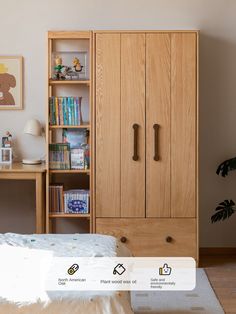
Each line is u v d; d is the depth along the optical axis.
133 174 3.83
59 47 4.18
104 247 2.45
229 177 4.29
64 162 3.88
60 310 1.91
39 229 3.78
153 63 3.77
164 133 3.80
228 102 4.25
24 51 4.21
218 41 4.21
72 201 3.87
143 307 3.03
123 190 3.83
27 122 4.13
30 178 3.76
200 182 4.30
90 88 3.79
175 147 3.81
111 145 3.82
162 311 2.96
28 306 1.90
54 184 3.99
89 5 4.18
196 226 3.83
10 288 1.98
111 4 4.18
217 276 3.66
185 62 3.77
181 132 3.80
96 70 3.78
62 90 4.21
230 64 4.22
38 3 4.18
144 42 3.76
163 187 3.83
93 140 3.81
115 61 3.77
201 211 4.28
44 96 4.24
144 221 3.84
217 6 4.19
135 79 3.78
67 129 4.02
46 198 3.86
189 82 3.77
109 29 4.18
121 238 3.85
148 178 3.83
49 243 2.52
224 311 2.97
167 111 3.79
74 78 3.95
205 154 4.28
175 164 3.82
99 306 1.93
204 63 4.23
